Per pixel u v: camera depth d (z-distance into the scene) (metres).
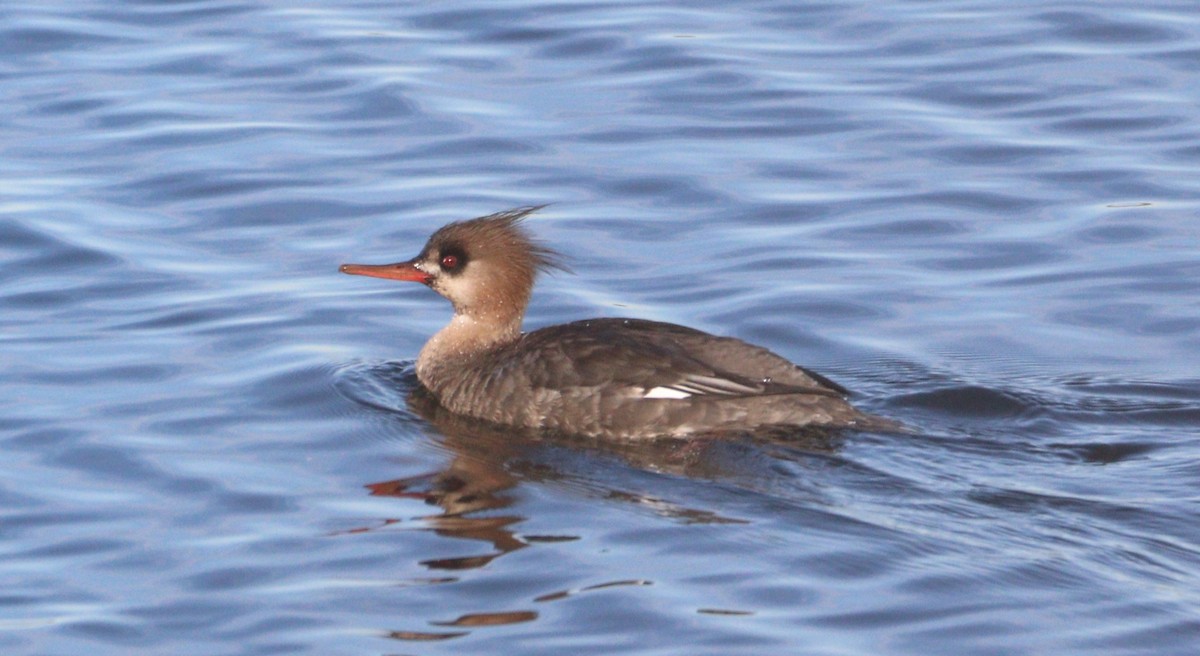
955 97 22.47
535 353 15.28
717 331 17.09
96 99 22.59
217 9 25.73
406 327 17.47
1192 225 19.12
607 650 11.02
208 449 14.41
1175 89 22.48
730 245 18.95
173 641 11.33
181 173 20.64
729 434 14.44
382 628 11.38
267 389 15.72
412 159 21.06
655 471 13.91
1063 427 14.59
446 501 13.35
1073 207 19.62
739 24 24.91
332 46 24.23
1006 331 16.95
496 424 15.20
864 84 22.88
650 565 12.10
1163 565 11.97
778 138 21.48
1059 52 23.70
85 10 25.66
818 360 16.44
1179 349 16.50
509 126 21.86
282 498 13.44
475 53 24.08
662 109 22.30
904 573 11.90
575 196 20.12
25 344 16.61
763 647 11.00
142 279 18.16
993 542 12.35
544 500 13.32
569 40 24.41
